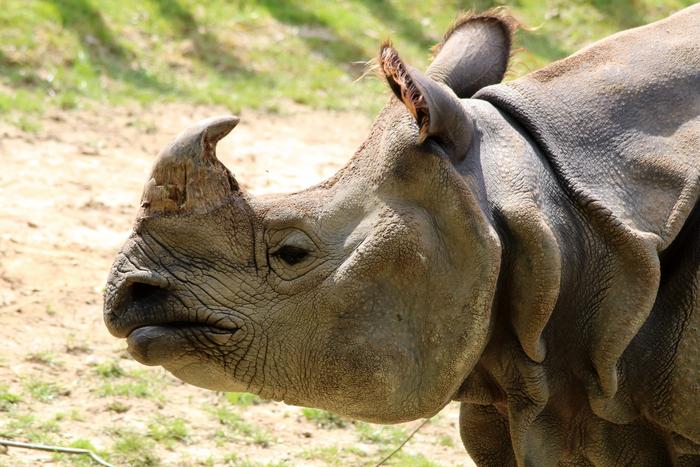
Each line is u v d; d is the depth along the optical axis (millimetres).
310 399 10766
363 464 17219
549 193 10969
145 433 17219
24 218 25609
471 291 10383
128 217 26594
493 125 11156
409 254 10438
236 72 38719
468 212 10375
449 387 10562
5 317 20672
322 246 10656
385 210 10555
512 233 10664
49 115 32438
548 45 45562
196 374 10711
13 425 16812
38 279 22484
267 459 17047
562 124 11305
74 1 38312
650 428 11500
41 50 35438
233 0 42750
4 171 28312
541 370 11070
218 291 10555
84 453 16062
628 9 50031
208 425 17906
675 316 11109
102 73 35938
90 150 30719
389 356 10492
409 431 18578
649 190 11109
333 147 34250
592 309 11055
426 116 10375
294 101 37656
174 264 10500
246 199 10758
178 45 39031
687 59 11750
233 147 33000
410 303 10531
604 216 10891
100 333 20578
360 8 45156
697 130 11328
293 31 42062
